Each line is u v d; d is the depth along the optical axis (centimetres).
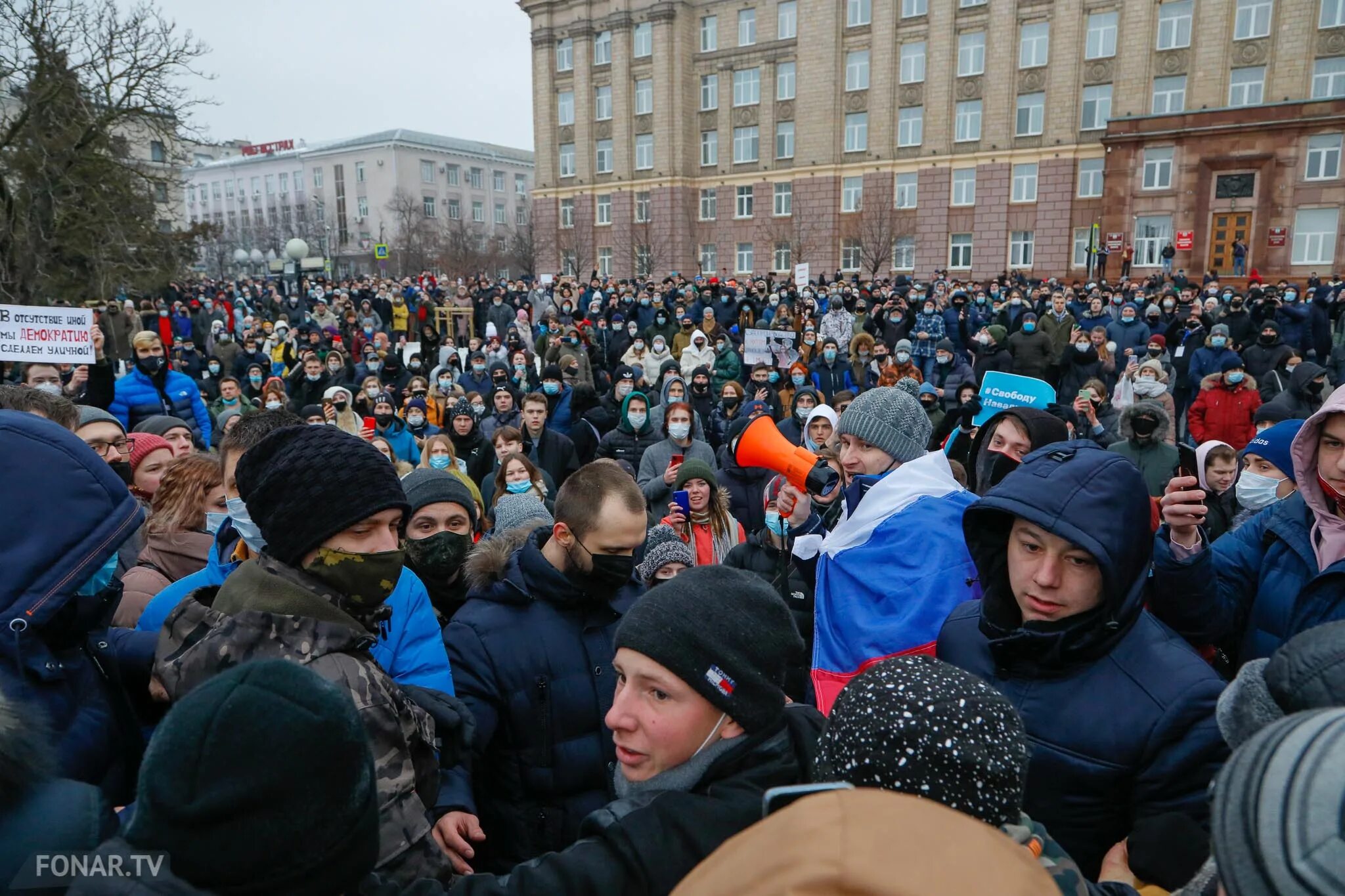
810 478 272
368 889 121
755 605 144
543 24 4434
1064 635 170
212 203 9119
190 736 92
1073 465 176
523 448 691
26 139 1623
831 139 3734
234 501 241
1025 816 128
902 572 224
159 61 1670
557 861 126
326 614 154
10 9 1548
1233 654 224
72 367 714
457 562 292
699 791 137
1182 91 3094
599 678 223
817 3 3688
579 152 4416
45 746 117
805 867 67
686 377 1213
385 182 7612
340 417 749
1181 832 142
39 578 152
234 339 1680
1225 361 1043
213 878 90
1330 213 2847
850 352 1194
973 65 3425
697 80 4131
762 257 4044
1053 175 3325
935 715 112
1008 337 1230
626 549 224
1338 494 198
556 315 2034
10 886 103
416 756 159
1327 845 66
